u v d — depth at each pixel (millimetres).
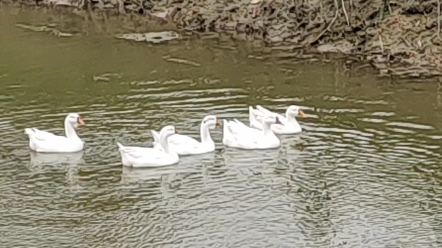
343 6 29516
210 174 19266
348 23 29812
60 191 18344
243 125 21016
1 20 34750
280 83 25875
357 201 17891
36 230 16703
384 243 16219
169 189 18516
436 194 18109
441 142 20797
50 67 27922
